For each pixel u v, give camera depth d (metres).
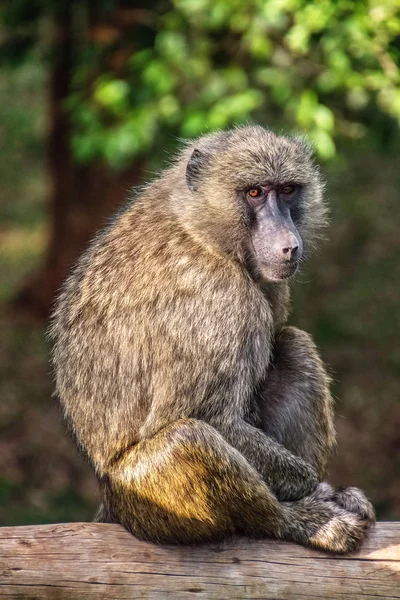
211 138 11.36
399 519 20.78
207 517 9.50
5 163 41.44
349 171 36.94
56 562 9.30
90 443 10.27
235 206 10.72
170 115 18.56
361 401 25.50
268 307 10.50
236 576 9.41
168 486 9.55
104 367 10.17
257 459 9.93
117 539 9.60
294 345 11.12
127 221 10.82
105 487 10.14
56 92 26.53
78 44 22.70
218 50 19.41
